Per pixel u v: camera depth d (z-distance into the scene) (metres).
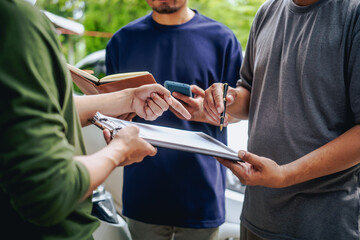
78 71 1.43
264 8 1.52
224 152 1.10
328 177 1.23
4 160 0.63
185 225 1.75
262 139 1.37
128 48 1.82
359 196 1.24
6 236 0.76
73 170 0.70
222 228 2.34
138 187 1.78
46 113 0.67
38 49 0.67
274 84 1.37
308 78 1.24
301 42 1.26
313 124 1.24
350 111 1.23
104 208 1.66
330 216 1.23
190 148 1.02
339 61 1.18
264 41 1.45
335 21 1.20
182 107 1.41
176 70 1.77
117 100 1.31
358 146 1.15
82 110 1.25
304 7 1.28
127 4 7.77
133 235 1.86
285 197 1.30
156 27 1.80
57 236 0.79
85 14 7.91
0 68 0.63
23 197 0.64
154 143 0.97
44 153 0.65
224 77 1.85
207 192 1.76
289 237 1.30
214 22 1.85
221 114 1.44
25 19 0.66
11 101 0.63
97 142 2.50
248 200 1.45
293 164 1.20
